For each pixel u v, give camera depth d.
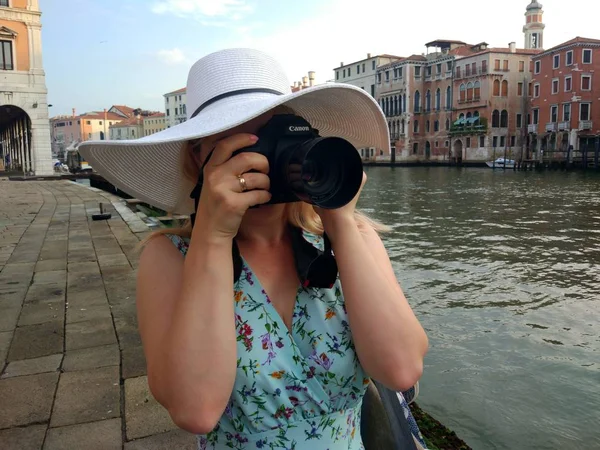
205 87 1.04
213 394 0.84
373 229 1.16
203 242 0.87
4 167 39.00
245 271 0.99
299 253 1.00
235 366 0.87
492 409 4.51
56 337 3.48
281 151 0.87
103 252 6.49
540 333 6.38
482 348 5.91
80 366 2.99
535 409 4.50
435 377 5.17
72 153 37.66
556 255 11.27
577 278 9.17
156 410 2.46
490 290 8.45
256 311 0.97
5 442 2.23
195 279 0.86
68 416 2.43
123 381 2.79
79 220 9.66
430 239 13.66
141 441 2.23
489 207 20.72
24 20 28.88
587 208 19.72
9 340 3.43
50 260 6.07
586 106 44.81
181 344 0.84
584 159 43.69
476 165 54.28
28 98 29.59
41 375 2.88
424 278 9.38
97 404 2.54
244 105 0.91
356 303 0.94
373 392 1.17
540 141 49.38
